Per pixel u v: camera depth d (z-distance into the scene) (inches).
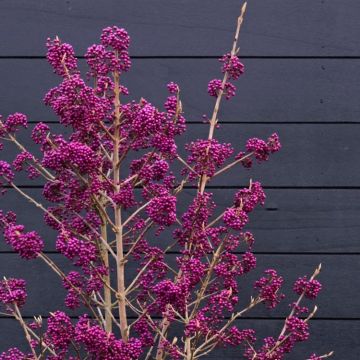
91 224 107.2
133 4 143.3
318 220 140.0
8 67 142.9
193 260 100.6
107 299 111.2
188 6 143.3
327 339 138.7
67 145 93.0
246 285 139.3
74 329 99.0
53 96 104.3
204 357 138.7
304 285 108.3
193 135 141.8
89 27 143.3
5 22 143.3
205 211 105.6
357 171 140.5
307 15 142.6
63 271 140.3
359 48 141.8
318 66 141.9
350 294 138.8
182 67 142.7
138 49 142.9
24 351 138.8
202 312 105.7
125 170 141.5
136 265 138.7
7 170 108.2
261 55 142.3
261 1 142.7
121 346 92.7
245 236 107.1
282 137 141.3
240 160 109.8
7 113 142.5
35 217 141.0
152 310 109.8
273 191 140.7
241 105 141.8
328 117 141.3
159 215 94.7
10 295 100.6
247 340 110.8
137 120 94.2
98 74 101.9
